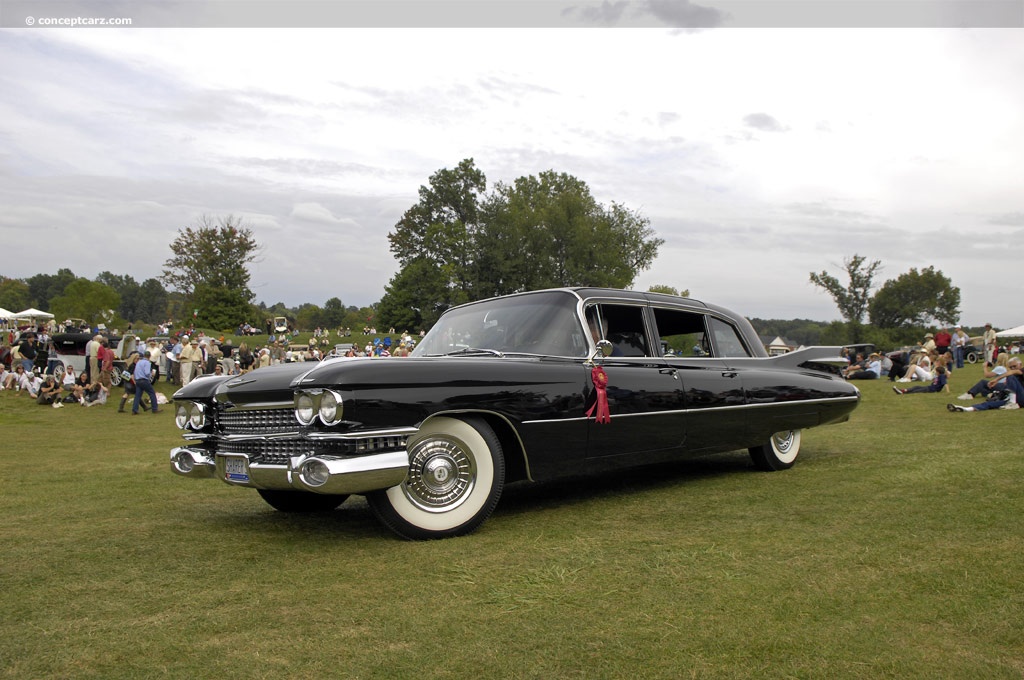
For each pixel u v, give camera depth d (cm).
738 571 321
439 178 9075
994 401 1128
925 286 7175
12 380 1831
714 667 225
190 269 6944
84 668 232
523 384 425
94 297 7006
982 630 250
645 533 396
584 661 230
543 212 7175
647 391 489
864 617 263
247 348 2122
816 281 6397
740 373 561
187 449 427
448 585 311
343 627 263
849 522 405
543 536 394
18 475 670
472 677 221
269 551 376
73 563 357
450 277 7544
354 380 363
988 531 375
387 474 362
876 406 1302
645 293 537
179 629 264
